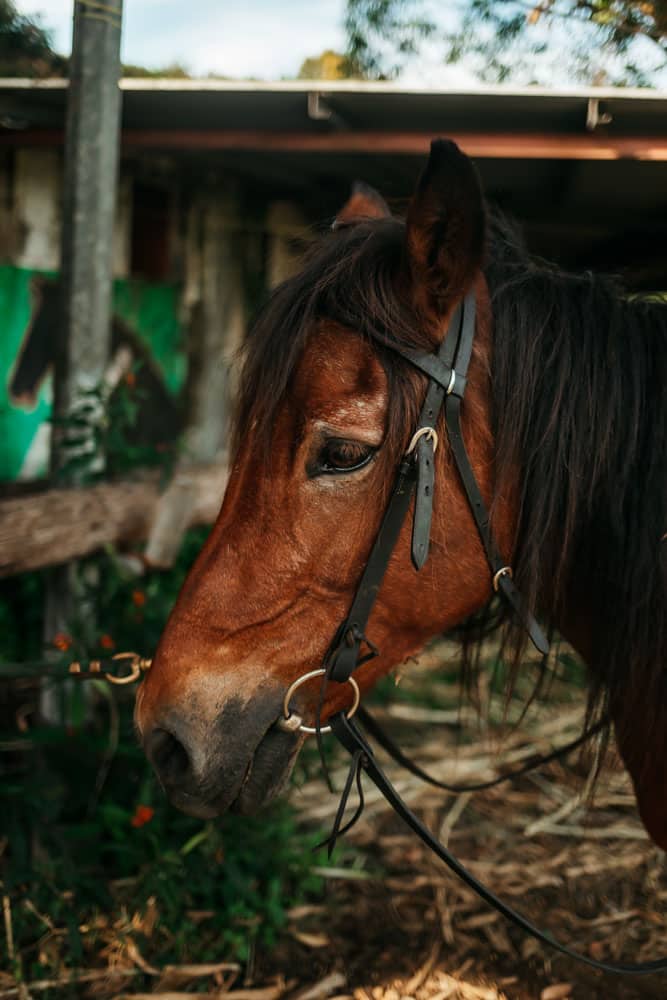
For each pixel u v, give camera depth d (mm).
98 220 2645
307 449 1398
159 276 4957
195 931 2428
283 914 2477
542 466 1505
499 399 1490
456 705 4121
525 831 3100
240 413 1493
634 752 1636
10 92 3545
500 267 1590
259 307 1573
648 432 1533
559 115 3316
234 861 2518
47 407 4375
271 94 3305
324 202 5387
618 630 1556
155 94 3377
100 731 2729
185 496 3088
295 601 1441
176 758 1455
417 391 1409
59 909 2328
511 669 1692
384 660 1563
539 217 4879
